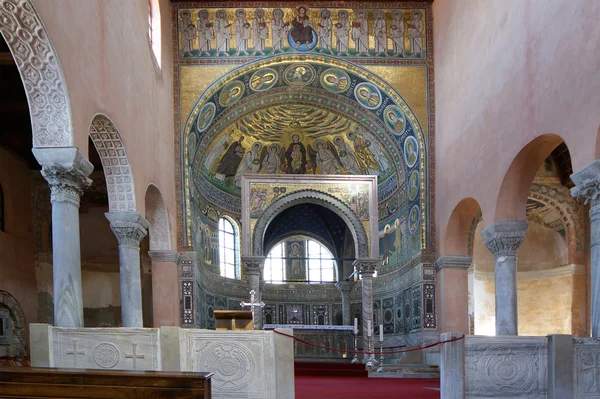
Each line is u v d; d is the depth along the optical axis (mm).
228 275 27281
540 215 24312
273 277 33156
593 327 11438
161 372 6004
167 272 20359
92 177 21000
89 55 12188
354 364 21516
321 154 27703
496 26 16188
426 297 21688
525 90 14367
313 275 33406
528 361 10133
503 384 10047
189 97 21641
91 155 19594
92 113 12250
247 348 9945
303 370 20188
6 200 18438
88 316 21125
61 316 11023
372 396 13156
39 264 19797
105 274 21562
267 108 25172
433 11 22328
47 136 11047
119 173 14961
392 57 22297
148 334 9969
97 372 5844
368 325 22234
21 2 9516
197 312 22266
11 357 16641
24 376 5820
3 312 17969
